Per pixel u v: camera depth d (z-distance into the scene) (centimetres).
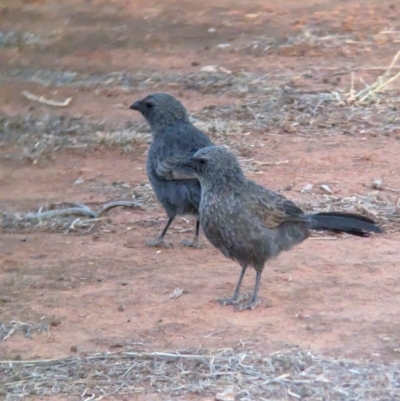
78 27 3247
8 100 2342
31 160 1906
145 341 1093
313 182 1705
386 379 980
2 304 1218
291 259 1356
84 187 1742
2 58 2786
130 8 3597
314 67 2534
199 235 1500
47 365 1037
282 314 1165
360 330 1109
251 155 1866
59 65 2692
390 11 3291
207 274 1312
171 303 1206
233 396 954
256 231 1174
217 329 1122
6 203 1656
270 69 2542
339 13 3291
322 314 1162
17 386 991
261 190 1195
